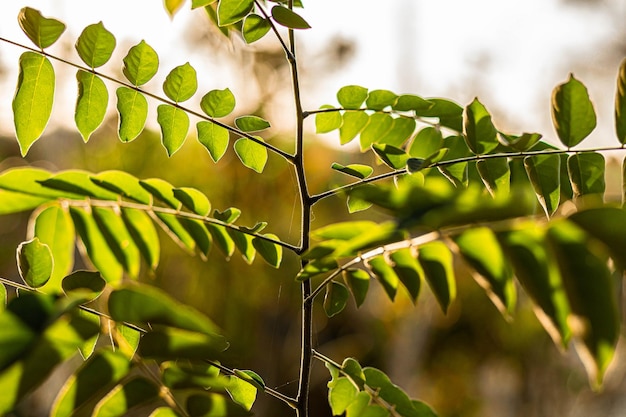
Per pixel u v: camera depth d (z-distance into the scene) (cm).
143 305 55
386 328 234
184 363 58
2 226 229
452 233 55
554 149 67
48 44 65
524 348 252
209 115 67
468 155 69
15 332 54
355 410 68
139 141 218
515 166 66
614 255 52
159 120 67
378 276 63
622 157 62
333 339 255
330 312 67
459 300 246
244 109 179
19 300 54
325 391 237
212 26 73
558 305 54
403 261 60
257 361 226
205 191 217
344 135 70
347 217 215
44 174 65
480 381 261
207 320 55
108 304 55
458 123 69
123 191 66
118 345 60
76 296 55
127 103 67
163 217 67
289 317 230
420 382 242
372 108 68
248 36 66
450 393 255
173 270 215
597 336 52
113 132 220
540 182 65
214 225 67
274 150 66
